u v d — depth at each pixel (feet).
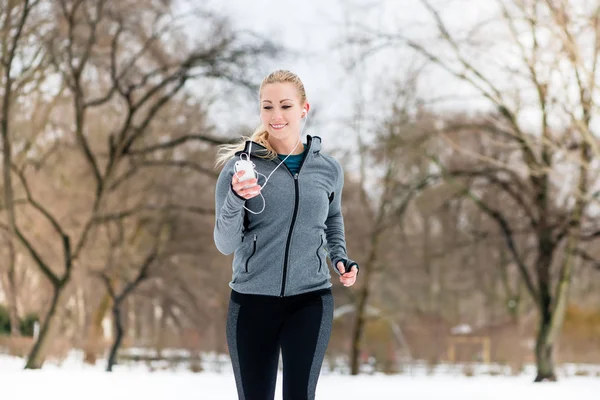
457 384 46.39
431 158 71.97
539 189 66.95
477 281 135.44
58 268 93.35
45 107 76.69
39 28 65.82
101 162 83.05
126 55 72.49
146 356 87.76
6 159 65.51
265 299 11.64
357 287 90.07
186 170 89.20
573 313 129.18
